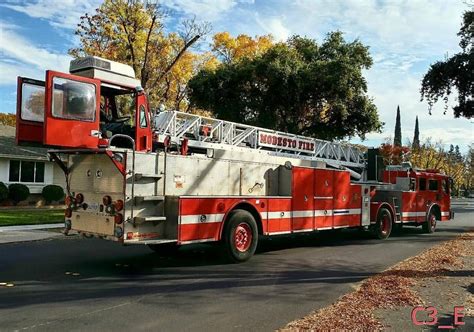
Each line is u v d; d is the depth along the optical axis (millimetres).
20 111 8422
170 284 7281
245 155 10227
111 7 22266
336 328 5043
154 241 8016
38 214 19188
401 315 5590
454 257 9891
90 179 8445
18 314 5578
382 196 14234
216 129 11414
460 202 54062
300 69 21531
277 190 10992
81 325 5184
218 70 23078
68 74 8227
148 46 22391
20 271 8156
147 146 9203
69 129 8148
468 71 18016
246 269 8609
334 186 12031
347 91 21297
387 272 8188
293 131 23250
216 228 8930
